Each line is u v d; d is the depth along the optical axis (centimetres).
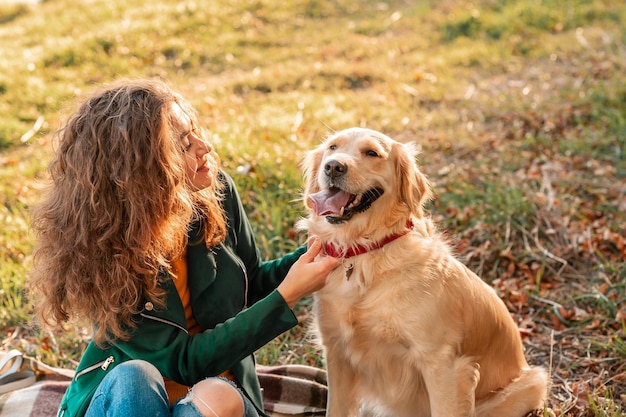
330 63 957
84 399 238
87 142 240
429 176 591
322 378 348
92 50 1042
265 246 476
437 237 311
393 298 282
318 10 1233
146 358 243
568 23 1043
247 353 251
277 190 550
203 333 248
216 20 1175
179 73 977
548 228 496
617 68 816
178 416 218
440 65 924
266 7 1238
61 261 240
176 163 246
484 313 309
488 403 321
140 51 1044
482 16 1100
